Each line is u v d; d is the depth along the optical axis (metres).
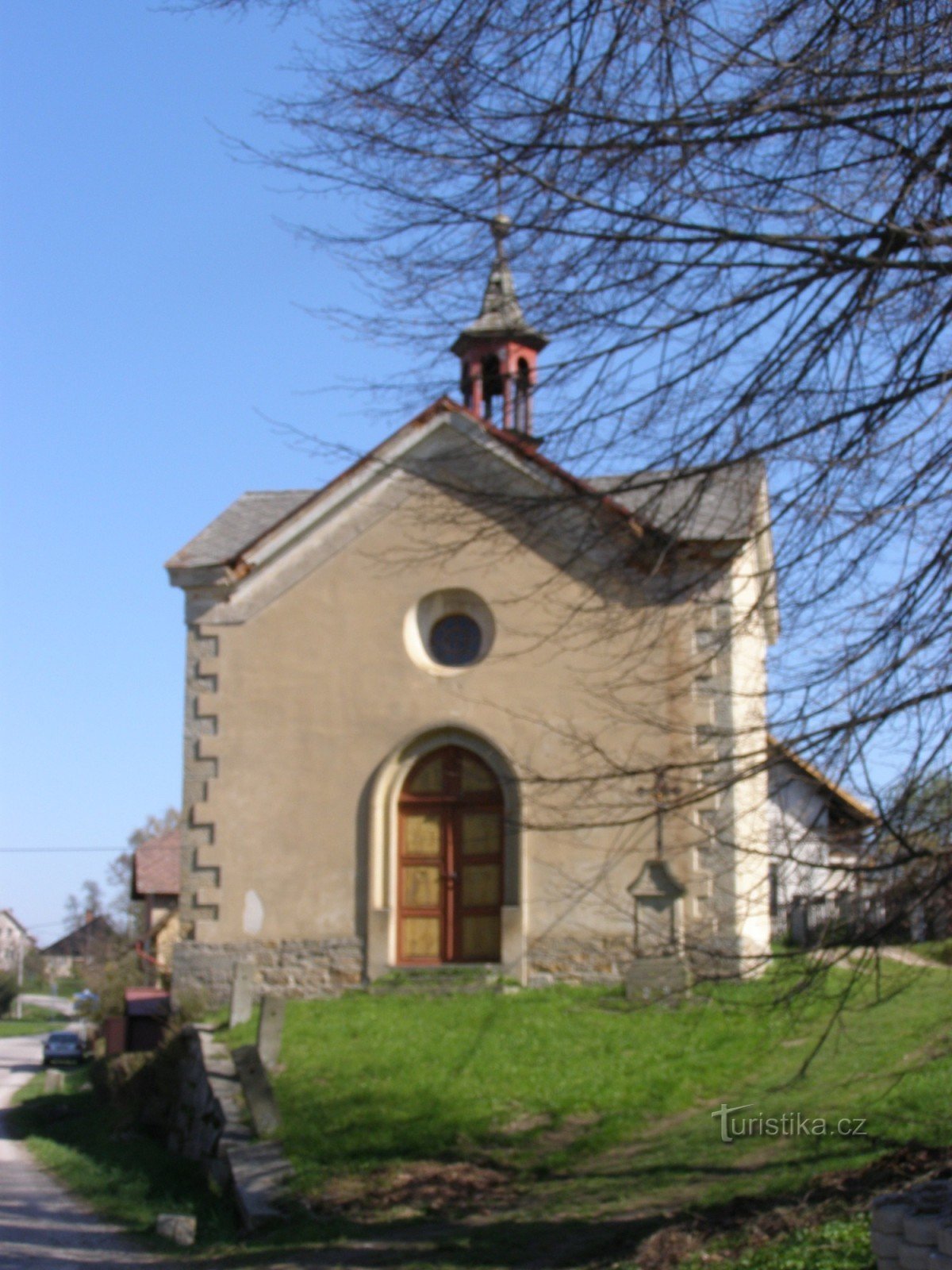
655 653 10.64
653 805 9.24
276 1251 11.36
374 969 19.73
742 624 8.22
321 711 20.62
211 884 20.38
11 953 109.75
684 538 8.34
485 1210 11.68
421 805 20.42
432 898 20.23
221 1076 16.22
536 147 7.92
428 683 20.41
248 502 23.38
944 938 7.59
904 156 7.72
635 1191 11.43
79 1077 38.66
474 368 9.30
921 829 7.42
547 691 19.94
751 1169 11.37
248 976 18.88
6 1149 22.45
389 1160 13.26
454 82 7.91
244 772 20.59
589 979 19.16
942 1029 14.23
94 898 111.06
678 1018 16.97
